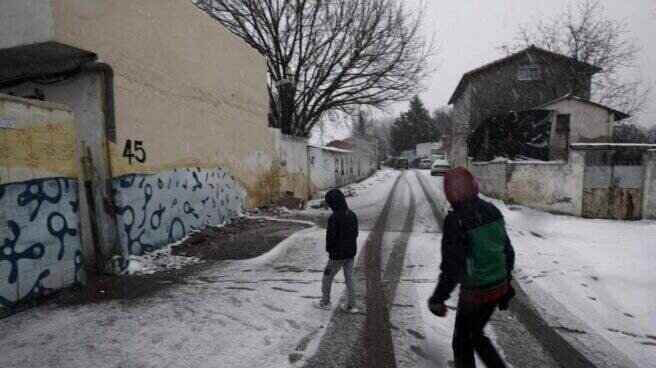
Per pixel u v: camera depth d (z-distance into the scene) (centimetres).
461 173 308
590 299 555
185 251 806
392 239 923
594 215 1233
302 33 1994
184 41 920
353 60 2006
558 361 387
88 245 679
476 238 296
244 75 1279
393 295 555
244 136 1284
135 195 732
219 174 1105
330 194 484
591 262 731
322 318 473
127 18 724
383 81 2078
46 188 531
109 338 415
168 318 468
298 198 1517
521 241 902
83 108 669
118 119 695
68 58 659
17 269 489
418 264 715
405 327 450
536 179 1318
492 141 1848
